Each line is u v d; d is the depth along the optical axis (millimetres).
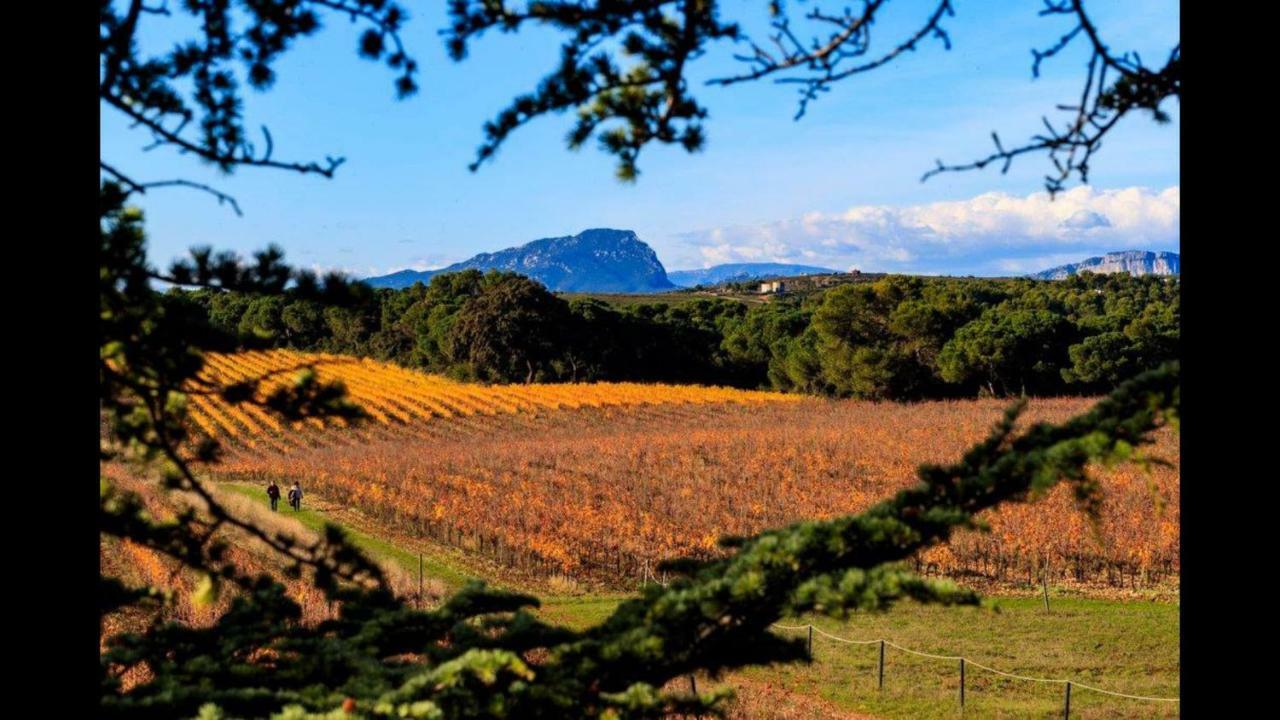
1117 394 3646
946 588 3396
